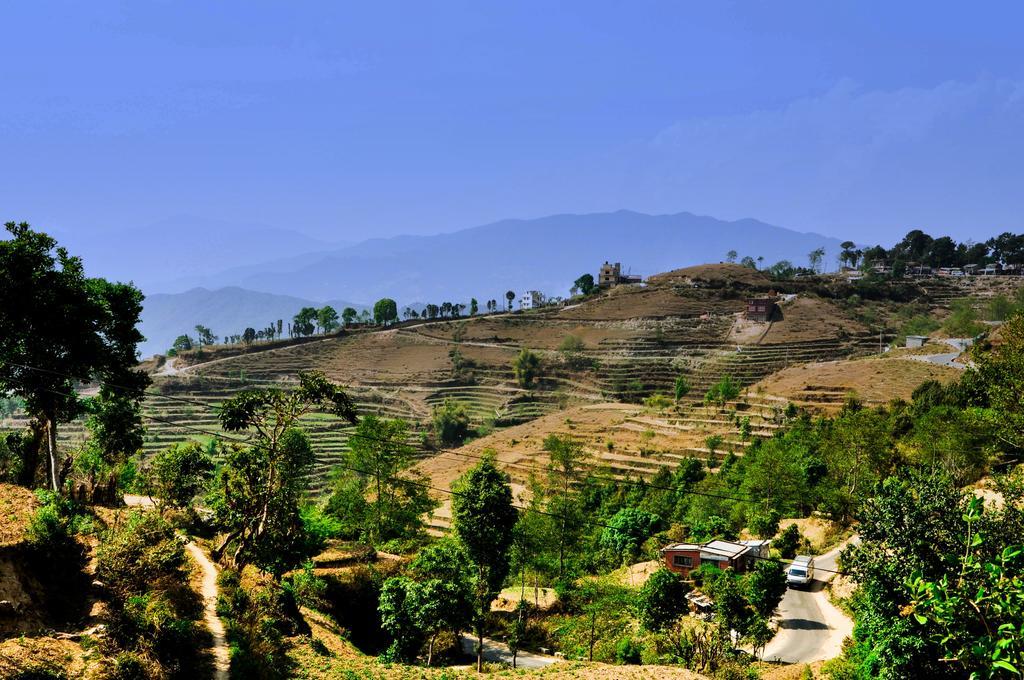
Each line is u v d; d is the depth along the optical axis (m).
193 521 63.19
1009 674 15.05
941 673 28.83
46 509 34.25
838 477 83.38
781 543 77.50
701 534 84.00
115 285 54.00
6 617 28.14
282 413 50.31
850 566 35.41
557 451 111.62
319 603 54.41
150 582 36.94
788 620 57.16
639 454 140.25
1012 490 32.06
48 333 48.41
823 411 141.62
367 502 89.69
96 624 30.02
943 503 31.88
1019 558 16.56
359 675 39.16
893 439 88.12
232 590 43.22
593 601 66.50
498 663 55.09
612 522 91.75
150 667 28.52
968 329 198.50
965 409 89.56
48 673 24.95
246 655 34.44
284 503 53.22
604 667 42.38
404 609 50.75
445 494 132.12
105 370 54.22
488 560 72.69
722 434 143.38
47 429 52.69
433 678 40.72
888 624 32.06
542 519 82.69
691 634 51.09
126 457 64.81
